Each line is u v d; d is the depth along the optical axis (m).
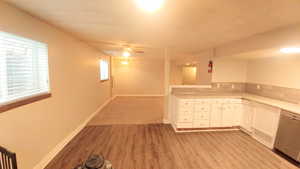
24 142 1.76
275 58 3.20
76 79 3.21
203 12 1.67
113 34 2.75
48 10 1.69
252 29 2.31
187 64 7.07
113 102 6.41
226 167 2.12
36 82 2.01
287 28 2.15
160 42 3.40
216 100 3.37
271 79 3.30
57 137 2.46
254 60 3.84
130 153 2.45
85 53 3.70
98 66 4.91
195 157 2.36
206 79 4.35
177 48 4.12
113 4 1.51
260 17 1.82
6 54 1.55
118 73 7.74
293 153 2.23
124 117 4.38
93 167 1.21
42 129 2.08
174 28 2.30
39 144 2.02
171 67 8.08
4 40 1.53
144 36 2.84
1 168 1.35
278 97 3.12
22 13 1.70
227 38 2.93
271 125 2.65
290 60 2.87
